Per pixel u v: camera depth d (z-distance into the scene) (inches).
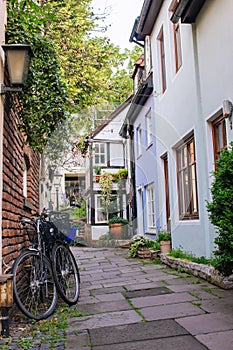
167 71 302.8
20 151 191.9
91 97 390.6
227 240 134.7
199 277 198.8
